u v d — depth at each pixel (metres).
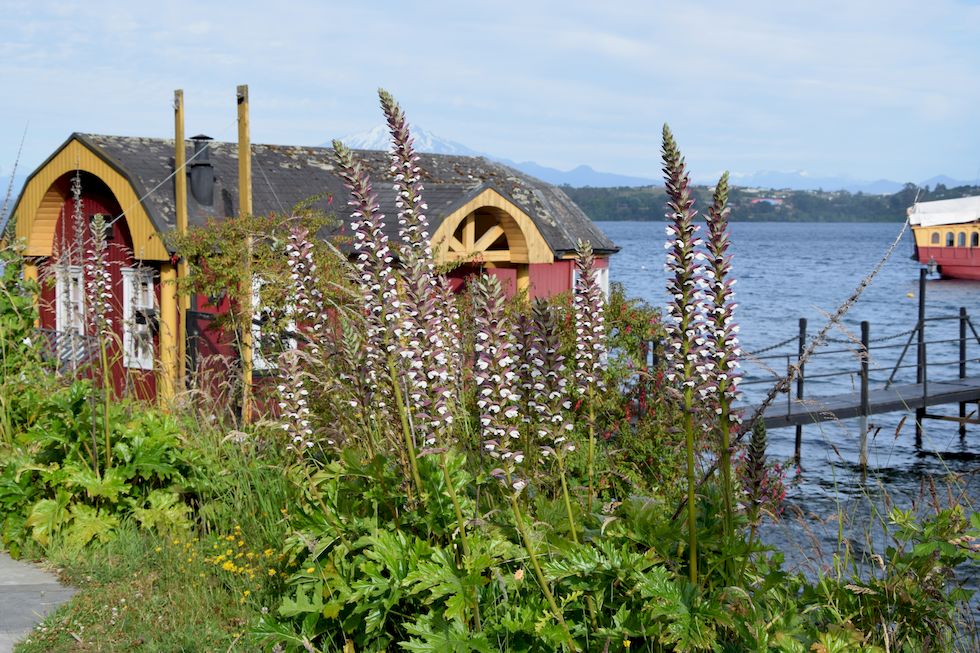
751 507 5.80
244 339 13.40
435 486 6.34
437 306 7.64
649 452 9.78
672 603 5.25
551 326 5.68
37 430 9.42
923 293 24.84
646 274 101.00
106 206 19.70
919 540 6.02
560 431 5.78
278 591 7.60
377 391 6.81
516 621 5.64
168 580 7.99
